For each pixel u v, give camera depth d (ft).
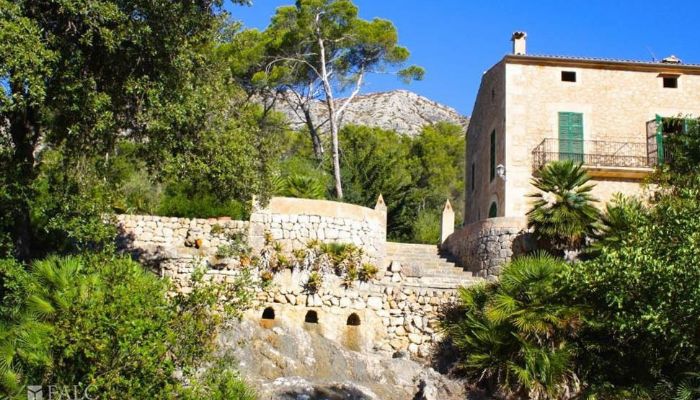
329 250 74.84
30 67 49.44
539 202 76.59
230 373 43.78
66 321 40.55
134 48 56.90
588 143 92.79
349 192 112.78
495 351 62.23
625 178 92.53
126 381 39.42
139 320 40.27
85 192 55.93
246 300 46.65
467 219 112.47
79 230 55.01
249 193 61.57
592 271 56.90
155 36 56.65
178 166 57.26
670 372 56.49
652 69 95.30
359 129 164.55
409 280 76.33
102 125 53.67
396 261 78.79
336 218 78.89
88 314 40.42
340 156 132.57
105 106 55.26
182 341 42.96
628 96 94.53
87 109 54.29
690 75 95.55
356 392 60.18
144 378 40.22
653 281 51.83
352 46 133.18
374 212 81.87
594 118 93.61
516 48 98.12
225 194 60.90
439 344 70.90
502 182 91.56
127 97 58.29
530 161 91.71
